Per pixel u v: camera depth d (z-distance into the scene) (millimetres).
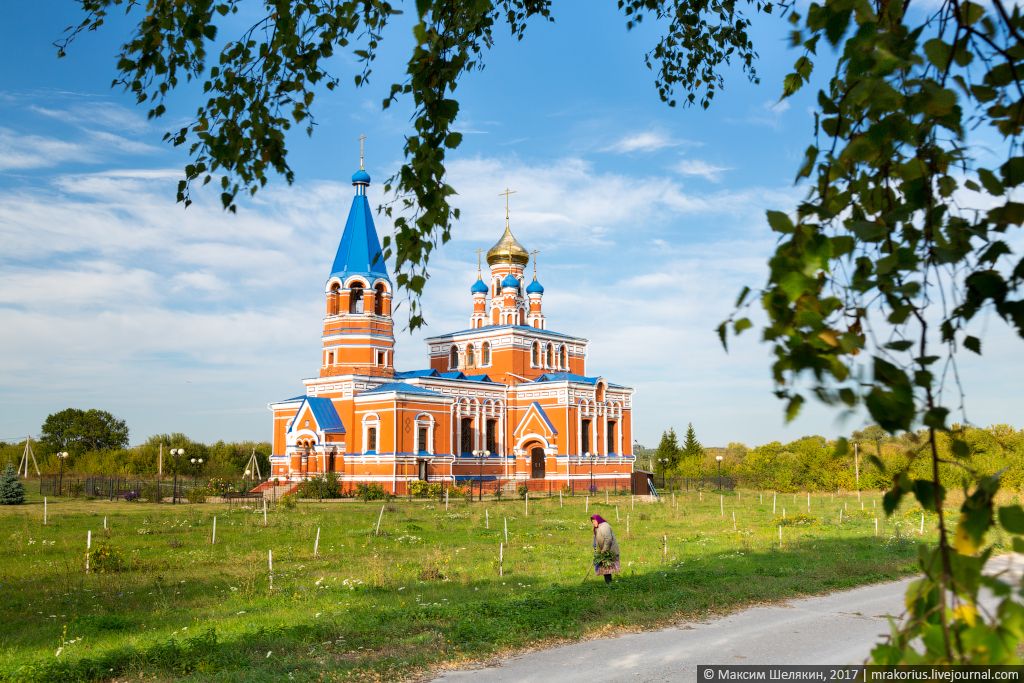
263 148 6605
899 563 21516
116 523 34750
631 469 71750
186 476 88562
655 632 13664
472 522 35531
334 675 10555
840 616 15031
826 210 2721
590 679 10812
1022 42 2510
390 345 64438
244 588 17453
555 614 14273
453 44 5238
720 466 78438
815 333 2379
